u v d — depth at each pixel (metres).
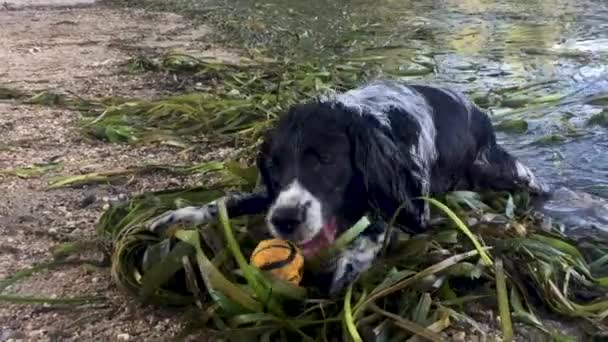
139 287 0.93
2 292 0.95
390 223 0.95
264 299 0.85
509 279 0.92
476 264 0.92
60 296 0.95
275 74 1.99
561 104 1.76
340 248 0.92
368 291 0.88
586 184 1.30
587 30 2.75
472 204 1.12
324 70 2.00
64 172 1.36
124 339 0.86
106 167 1.39
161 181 1.31
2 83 1.97
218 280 0.86
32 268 0.98
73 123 1.64
